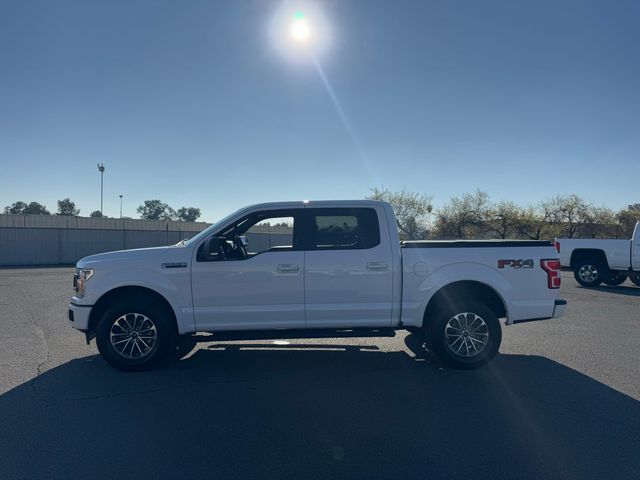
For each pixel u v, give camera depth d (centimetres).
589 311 1148
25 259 3300
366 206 680
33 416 501
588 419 493
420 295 668
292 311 661
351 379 625
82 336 870
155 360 654
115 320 648
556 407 526
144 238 3800
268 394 568
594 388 587
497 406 529
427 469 393
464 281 675
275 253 663
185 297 657
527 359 719
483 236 4559
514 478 379
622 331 918
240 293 658
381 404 536
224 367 679
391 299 668
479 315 659
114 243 3656
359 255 664
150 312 650
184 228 4306
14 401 544
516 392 574
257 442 441
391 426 476
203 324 659
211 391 578
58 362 702
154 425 479
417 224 4775
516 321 680
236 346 798
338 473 388
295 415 505
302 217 677
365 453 420
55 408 523
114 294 676
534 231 4338
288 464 402
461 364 656
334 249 667
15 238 3262
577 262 1684
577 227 4262
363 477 381
